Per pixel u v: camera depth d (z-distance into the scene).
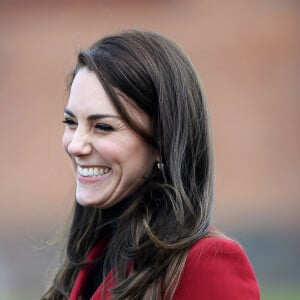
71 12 46.81
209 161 10.12
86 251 11.12
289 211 47.59
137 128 9.66
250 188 47.69
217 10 47.47
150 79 9.73
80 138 9.74
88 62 9.77
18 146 47.12
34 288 41.41
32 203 46.41
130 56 9.74
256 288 9.59
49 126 47.25
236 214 47.41
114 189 9.86
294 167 48.00
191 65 10.16
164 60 9.91
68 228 11.40
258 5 47.81
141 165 9.83
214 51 47.41
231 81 47.59
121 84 9.59
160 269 9.51
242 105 47.69
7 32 47.19
